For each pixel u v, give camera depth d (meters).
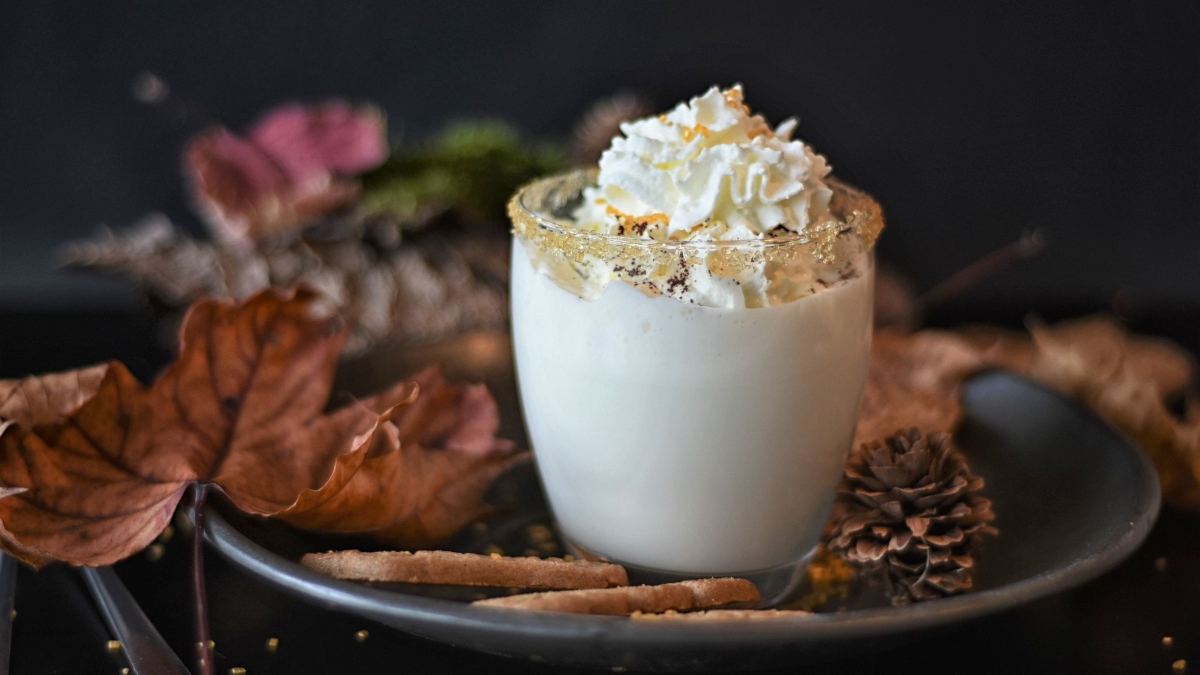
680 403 0.41
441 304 0.57
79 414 0.42
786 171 0.41
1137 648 0.42
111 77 0.77
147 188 0.80
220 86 0.78
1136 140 0.79
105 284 0.77
